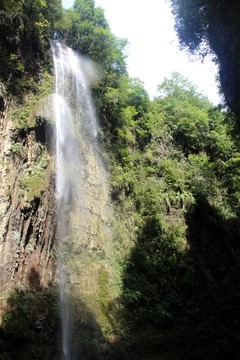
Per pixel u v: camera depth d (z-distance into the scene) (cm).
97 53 1833
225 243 1800
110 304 1213
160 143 2061
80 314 1100
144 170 1808
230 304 1277
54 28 1719
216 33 1037
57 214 1227
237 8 872
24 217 1101
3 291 986
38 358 927
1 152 1162
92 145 1591
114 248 1429
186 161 2086
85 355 1023
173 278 1445
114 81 1839
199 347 1136
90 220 1382
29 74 1427
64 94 1566
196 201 1880
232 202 2053
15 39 1388
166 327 1247
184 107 2333
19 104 1302
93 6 1959
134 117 2014
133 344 1128
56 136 1345
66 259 1210
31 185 1150
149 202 1666
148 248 1513
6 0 1327
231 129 1527
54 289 1098
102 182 1552
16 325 930
